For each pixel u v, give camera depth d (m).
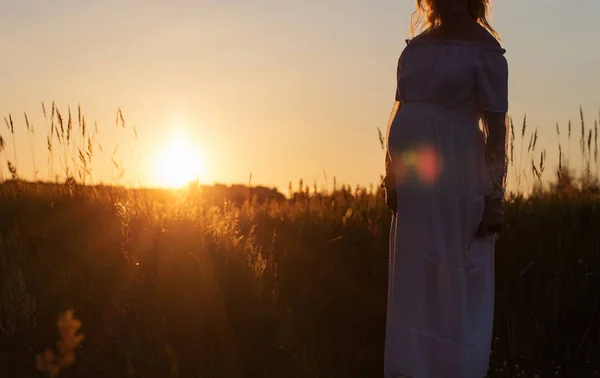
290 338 5.11
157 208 7.13
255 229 7.43
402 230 4.00
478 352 3.91
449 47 3.84
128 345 4.76
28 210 7.41
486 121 3.84
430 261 3.91
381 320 5.56
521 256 5.82
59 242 6.48
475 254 3.92
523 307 5.46
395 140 3.99
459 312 3.86
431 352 3.91
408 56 3.99
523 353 4.97
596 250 5.73
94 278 5.73
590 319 5.15
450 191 3.87
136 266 5.81
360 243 6.62
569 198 7.28
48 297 5.42
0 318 5.08
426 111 3.90
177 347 4.89
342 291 5.90
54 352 4.82
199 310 5.28
